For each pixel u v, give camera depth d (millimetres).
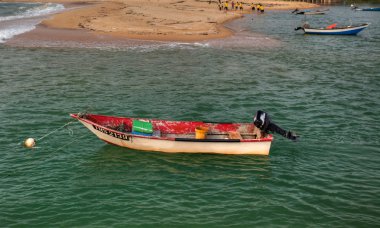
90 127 18359
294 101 26031
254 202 14586
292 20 76312
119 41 44969
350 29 56594
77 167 16938
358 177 16531
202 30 53062
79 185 15484
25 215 13445
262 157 18141
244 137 18984
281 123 22203
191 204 14375
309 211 14094
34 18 60406
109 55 38344
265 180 16172
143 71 32938
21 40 43500
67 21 55188
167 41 46250
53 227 12875
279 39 52250
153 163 17453
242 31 58031
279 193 15250
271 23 70125
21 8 78125
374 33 60625
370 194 15242
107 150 18594
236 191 15312
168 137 18438
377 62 38906
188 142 17859
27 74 30922
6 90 26844
